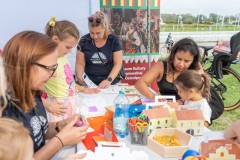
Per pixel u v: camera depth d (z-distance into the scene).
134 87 2.64
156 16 4.13
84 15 3.73
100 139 1.58
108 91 2.52
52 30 1.95
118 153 1.36
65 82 2.01
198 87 1.92
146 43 4.16
